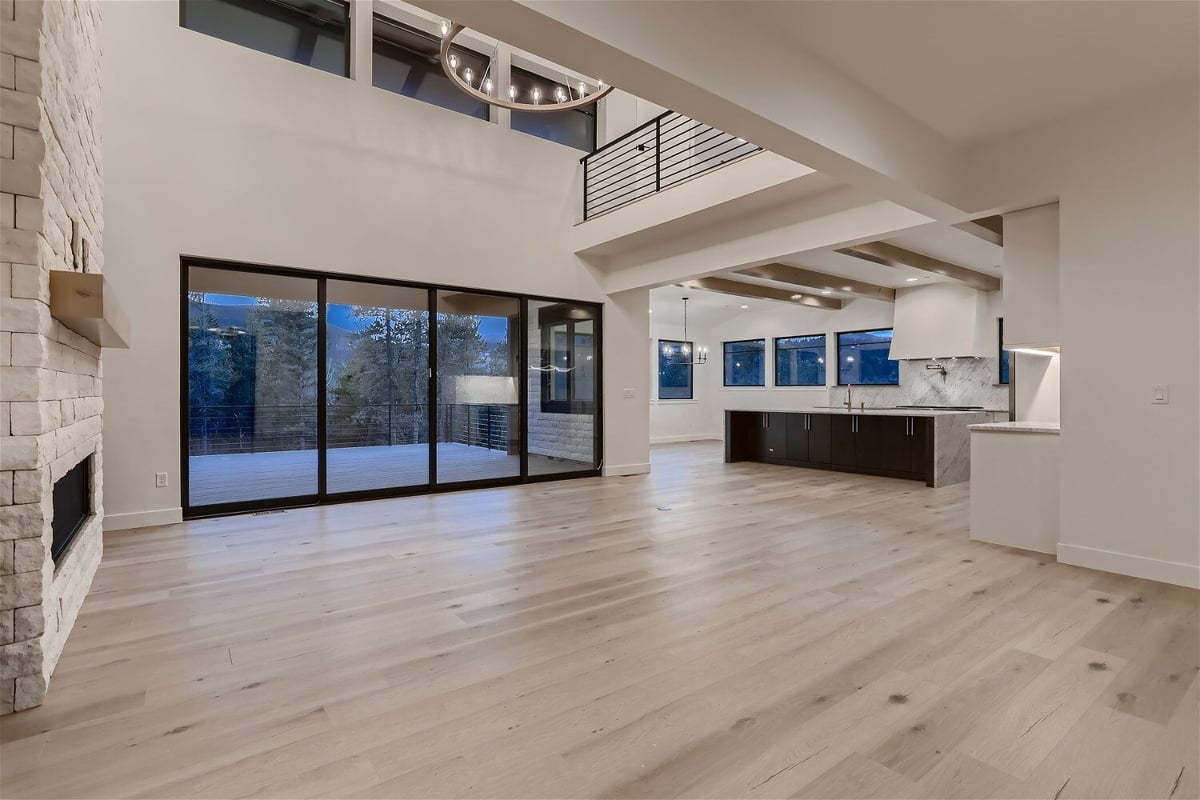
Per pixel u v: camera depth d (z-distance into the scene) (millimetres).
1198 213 3180
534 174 6895
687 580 3328
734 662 2318
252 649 2457
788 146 3000
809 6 2586
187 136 4832
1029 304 3951
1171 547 3273
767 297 9797
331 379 5656
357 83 5703
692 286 8680
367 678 2207
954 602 2963
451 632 2623
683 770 1657
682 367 13148
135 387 4609
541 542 4176
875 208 4605
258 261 5133
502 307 6734
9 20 2059
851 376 11062
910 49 2883
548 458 7102
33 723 1911
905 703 2004
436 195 6160
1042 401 4836
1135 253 3385
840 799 1532
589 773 1646
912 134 3551
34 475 2049
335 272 5535
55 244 2369
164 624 2717
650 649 2443
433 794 1563
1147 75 3117
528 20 2025
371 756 1731
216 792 1576
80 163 2953
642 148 6387
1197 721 1889
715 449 11180
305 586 3236
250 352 5250
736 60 2590
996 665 2279
